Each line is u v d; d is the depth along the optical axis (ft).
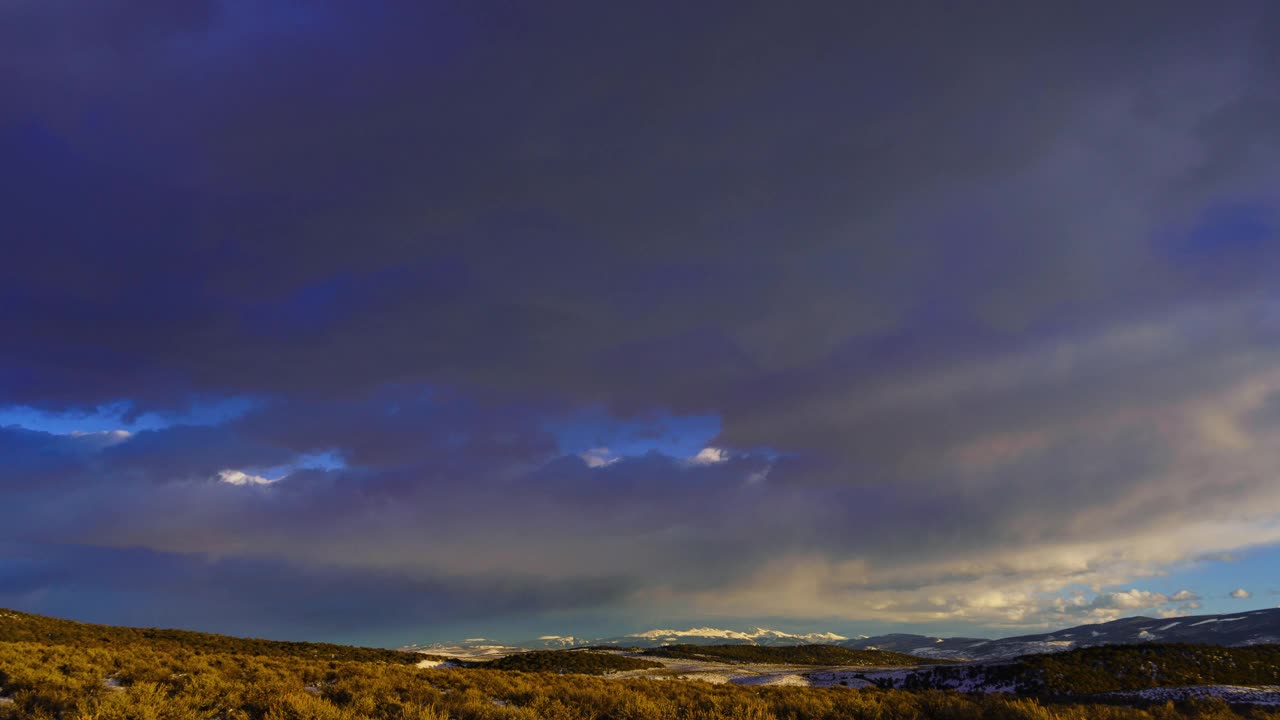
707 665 329.11
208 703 57.57
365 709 60.03
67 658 76.23
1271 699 134.21
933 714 75.61
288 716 54.95
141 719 49.52
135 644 176.45
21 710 51.55
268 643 233.96
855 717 73.20
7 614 191.21
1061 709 78.69
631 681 107.96
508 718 61.98
